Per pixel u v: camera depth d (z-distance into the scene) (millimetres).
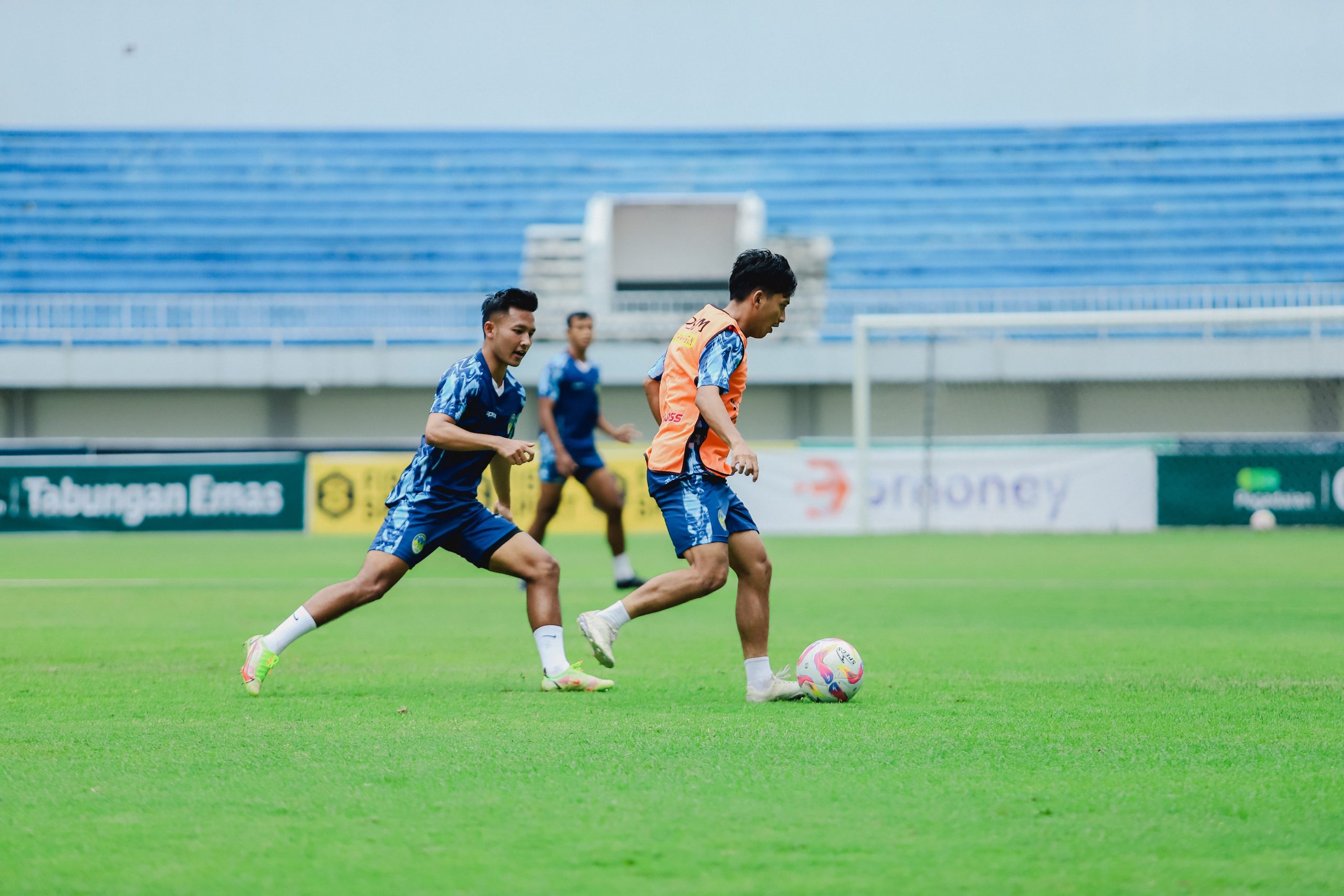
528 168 84312
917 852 8023
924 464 52156
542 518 28203
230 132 85438
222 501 53281
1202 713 13141
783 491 51688
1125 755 10922
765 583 14016
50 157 83125
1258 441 52188
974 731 12070
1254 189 78312
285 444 58250
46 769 10422
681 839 8320
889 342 63062
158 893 7277
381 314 69000
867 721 12633
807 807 9109
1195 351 61656
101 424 64688
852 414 64562
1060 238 75250
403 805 9203
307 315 68938
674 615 24250
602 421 28328
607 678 15953
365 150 85438
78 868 7754
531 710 13398
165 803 9305
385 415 65438
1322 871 7648
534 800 9336
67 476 52750
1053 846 8141
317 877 7562
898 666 16938
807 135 87188
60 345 64562
